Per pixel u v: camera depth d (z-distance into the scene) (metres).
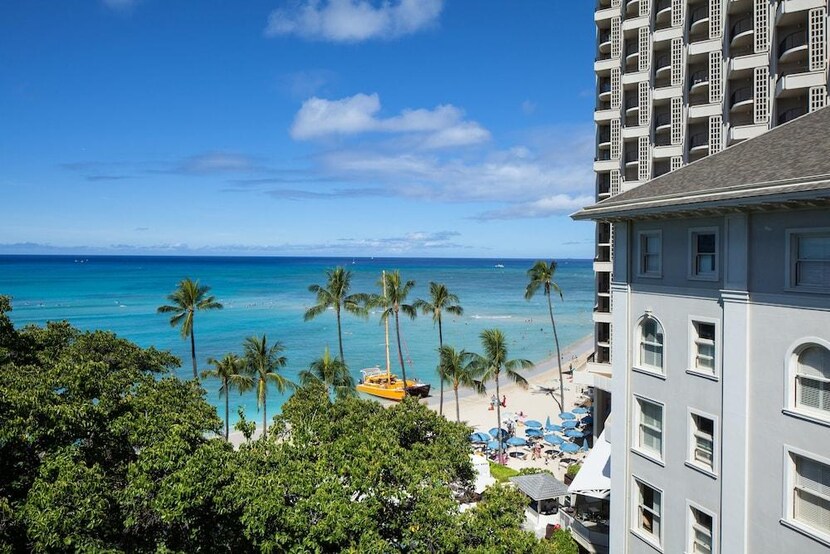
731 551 16.81
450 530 16.58
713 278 17.34
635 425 20.67
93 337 31.36
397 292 57.34
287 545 16.30
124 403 20.50
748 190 15.20
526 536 17.11
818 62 33.16
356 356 91.69
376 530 16.52
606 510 30.61
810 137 16.61
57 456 16.64
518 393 71.56
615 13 52.22
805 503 15.14
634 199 19.75
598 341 50.12
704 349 18.02
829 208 14.15
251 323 123.75
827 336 14.26
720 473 17.20
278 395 67.88
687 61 43.34
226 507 16.42
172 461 16.78
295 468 18.25
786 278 15.26
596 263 49.41
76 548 14.66
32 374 21.55
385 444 19.50
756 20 37.38
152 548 16.91
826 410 14.58
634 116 50.59
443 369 49.53
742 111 40.12
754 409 16.19
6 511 15.48
